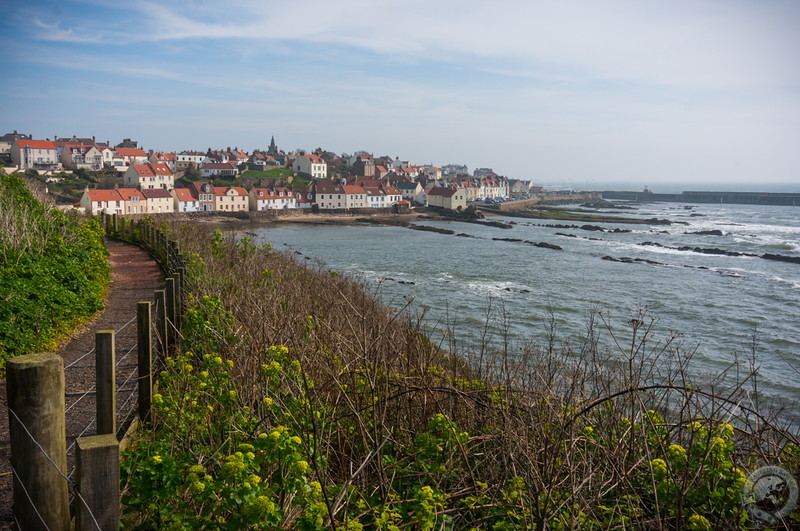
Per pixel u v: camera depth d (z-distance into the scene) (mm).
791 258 50844
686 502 4098
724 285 37812
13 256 12117
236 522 3316
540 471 4355
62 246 14773
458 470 4852
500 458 5062
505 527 4094
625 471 4418
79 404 6852
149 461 3869
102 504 2959
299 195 109688
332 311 9672
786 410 8008
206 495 3512
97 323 11383
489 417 5535
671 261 50656
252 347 6270
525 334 21266
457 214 109938
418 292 32719
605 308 29062
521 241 65812
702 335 24062
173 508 3752
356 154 172000
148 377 5988
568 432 4703
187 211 93500
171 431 5094
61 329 10148
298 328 7480
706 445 4082
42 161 108500
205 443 5012
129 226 28500
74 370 8188
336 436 5207
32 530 3049
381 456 4680
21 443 3020
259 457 3695
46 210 18703
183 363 6281
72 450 5555
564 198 185250
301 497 3580
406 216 107812
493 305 28984
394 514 3832
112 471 2965
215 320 8195
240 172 124125
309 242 64750
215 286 10977
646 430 4910
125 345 9625
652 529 4062
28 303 9805
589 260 50375
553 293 33719
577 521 3842
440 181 147875
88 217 31234
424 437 4762
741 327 25984
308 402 4836
